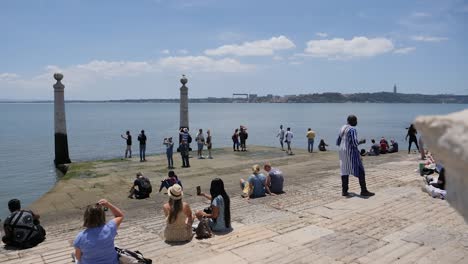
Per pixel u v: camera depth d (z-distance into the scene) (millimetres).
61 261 6691
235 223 8406
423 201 9344
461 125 1421
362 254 6234
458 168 1473
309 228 7707
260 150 25938
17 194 18891
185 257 6488
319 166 17641
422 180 12000
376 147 21109
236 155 23609
